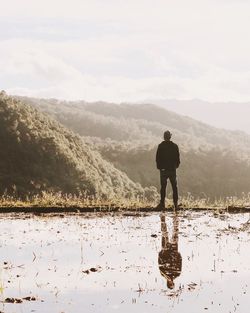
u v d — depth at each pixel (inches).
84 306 174.9
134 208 505.4
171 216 452.4
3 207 490.9
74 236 335.0
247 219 438.0
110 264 248.2
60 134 4392.2
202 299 185.8
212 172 6171.3
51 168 3614.7
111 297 187.8
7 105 4197.8
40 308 171.8
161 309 172.1
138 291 197.0
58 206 503.8
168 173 495.8
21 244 303.3
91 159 4434.1
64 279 216.4
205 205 546.0
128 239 323.6
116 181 4407.0
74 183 3521.2
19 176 3464.6
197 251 283.6
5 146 3671.3
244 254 275.6
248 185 5836.6
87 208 499.5
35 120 4328.3
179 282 212.8
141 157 6397.6
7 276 221.6
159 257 266.4
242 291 198.1
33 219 422.3
